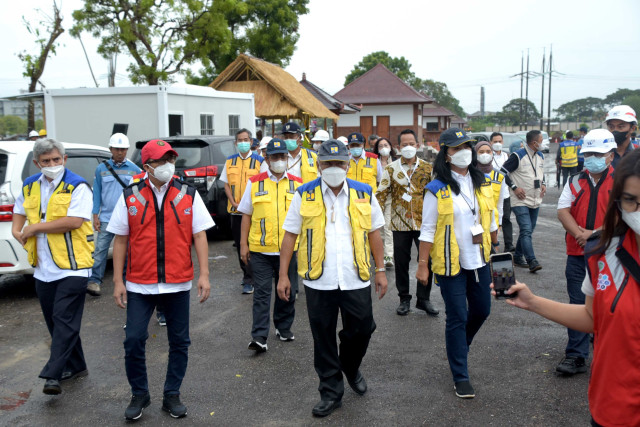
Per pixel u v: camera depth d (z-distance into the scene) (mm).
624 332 2182
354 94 40219
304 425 3984
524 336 5684
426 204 4410
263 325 5344
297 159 7188
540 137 8203
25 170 6918
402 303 6473
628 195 2113
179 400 4211
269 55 35062
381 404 4270
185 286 4141
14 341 5816
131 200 4027
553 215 13836
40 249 4543
